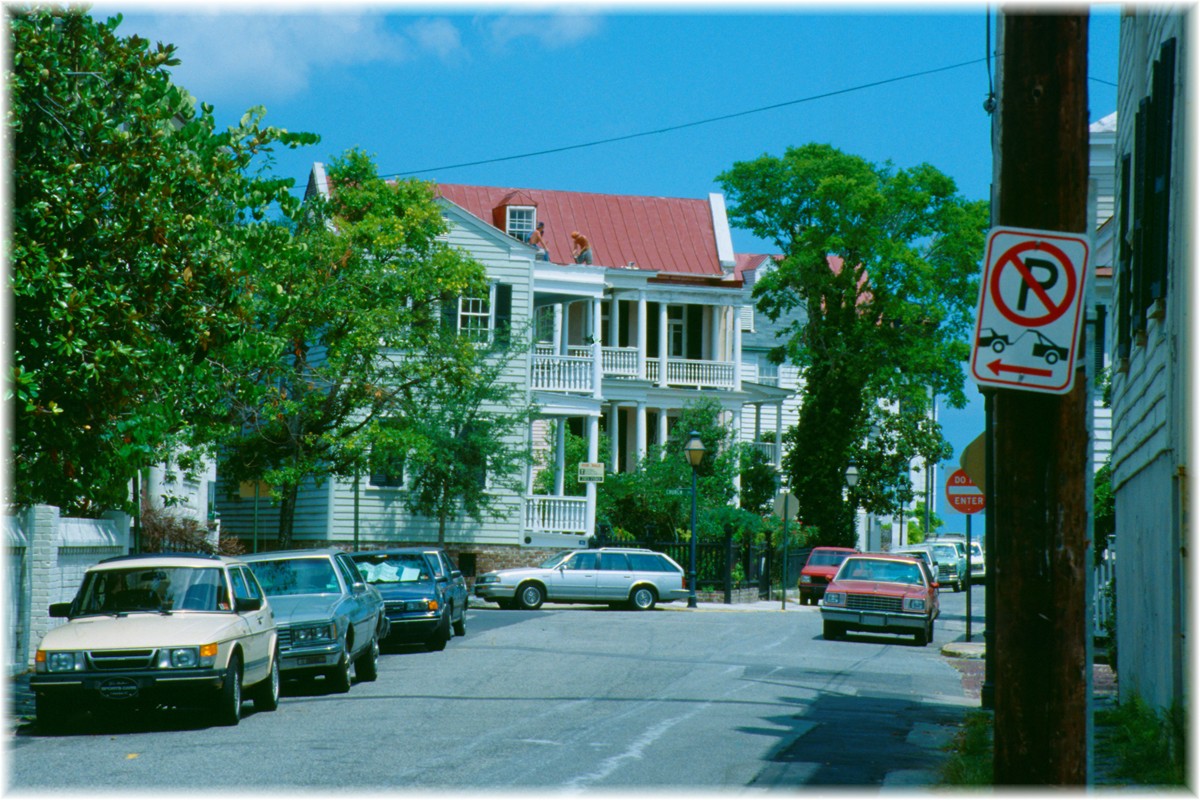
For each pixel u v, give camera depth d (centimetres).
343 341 3038
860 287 5528
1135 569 1550
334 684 1764
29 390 1234
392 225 3141
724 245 5609
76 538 2050
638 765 1165
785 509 3991
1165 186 1311
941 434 6041
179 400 1652
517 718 1486
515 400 4212
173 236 1395
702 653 2405
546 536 4275
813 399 5500
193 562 1538
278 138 1537
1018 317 740
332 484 4134
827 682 1989
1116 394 1770
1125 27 1650
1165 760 1099
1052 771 736
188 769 1133
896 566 2970
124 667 1374
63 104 1359
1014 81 753
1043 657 740
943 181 5497
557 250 5459
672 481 4697
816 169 5469
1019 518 747
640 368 5212
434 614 2389
